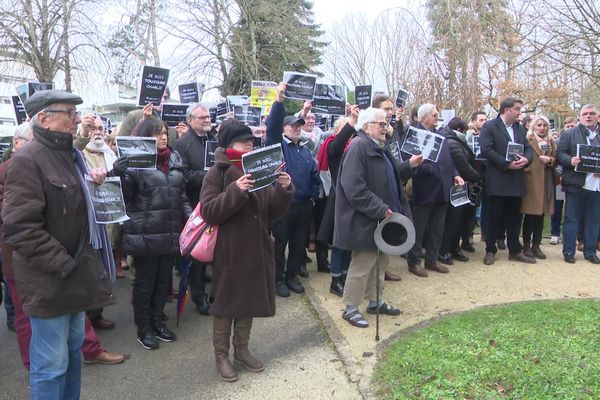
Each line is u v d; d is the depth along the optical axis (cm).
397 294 525
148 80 536
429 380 330
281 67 2103
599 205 627
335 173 551
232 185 334
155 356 412
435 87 1156
